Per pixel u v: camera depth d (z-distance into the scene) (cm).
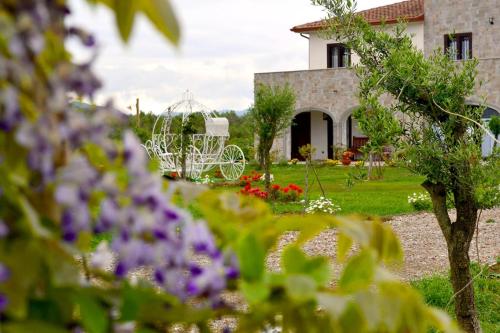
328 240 1034
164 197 82
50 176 74
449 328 95
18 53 70
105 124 76
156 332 90
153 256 81
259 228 105
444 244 1034
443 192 466
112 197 78
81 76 73
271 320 96
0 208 78
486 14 2955
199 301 96
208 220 100
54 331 77
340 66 3188
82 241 93
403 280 758
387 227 112
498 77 2695
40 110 74
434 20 3041
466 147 443
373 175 2155
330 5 512
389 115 467
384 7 3325
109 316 86
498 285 683
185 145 2044
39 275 79
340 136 3094
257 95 1691
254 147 2895
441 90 464
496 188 438
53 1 74
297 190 1545
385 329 94
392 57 468
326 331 91
